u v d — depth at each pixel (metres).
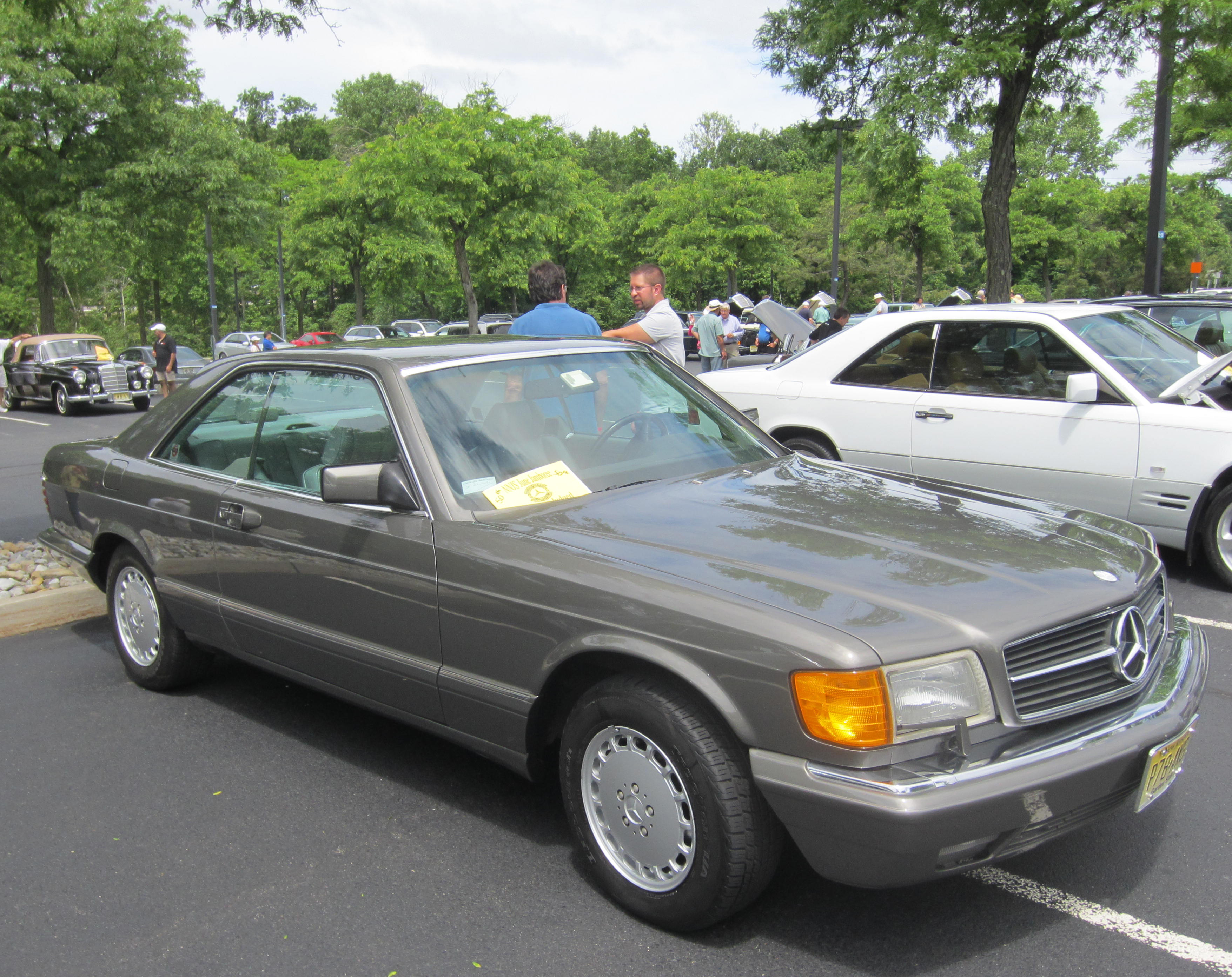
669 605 2.54
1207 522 5.61
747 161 82.50
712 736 2.47
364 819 3.35
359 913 2.80
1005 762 2.30
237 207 29.89
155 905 2.87
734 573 2.62
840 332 6.97
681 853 2.57
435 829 3.27
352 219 44.50
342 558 3.37
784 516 3.05
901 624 2.36
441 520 3.11
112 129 28.33
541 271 6.26
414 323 41.62
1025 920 2.67
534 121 33.06
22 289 59.38
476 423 3.38
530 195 33.16
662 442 3.69
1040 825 2.34
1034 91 13.19
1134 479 5.68
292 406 3.78
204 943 2.69
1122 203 52.62
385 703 3.38
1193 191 23.52
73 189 27.94
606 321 61.31
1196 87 13.74
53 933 2.75
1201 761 3.60
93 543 4.64
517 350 3.74
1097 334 6.05
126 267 32.38
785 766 2.32
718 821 2.44
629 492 3.33
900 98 11.99
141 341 58.75
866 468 3.89
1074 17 11.59
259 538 3.70
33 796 3.59
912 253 47.06
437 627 3.09
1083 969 2.46
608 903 2.81
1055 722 2.46
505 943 2.64
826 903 2.77
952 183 43.31
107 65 27.84
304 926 2.74
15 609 5.53
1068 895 2.79
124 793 3.59
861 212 45.03
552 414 3.56
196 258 50.44
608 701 2.65
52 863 3.12
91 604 5.79
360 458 3.42
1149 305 8.72
